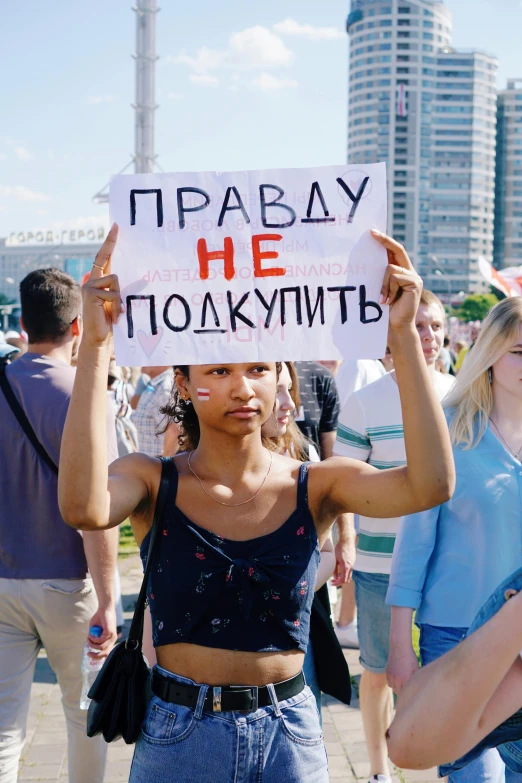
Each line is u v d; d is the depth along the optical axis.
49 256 154.12
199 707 1.99
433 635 2.94
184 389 2.32
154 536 2.09
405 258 2.09
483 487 2.89
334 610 6.37
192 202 2.13
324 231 2.12
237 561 2.02
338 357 2.11
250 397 2.08
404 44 157.88
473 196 158.75
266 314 2.12
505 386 2.97
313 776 2.04
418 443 2.01
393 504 2.06
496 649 1.55
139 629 2.16
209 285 2.12
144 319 2.12
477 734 1.61
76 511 1.95
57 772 4.04
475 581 2.88
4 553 3.14
